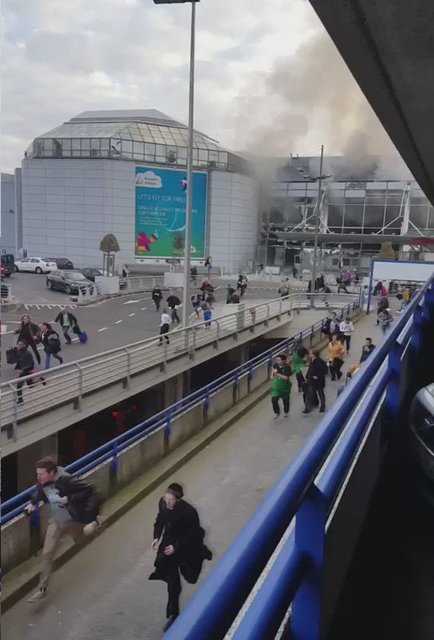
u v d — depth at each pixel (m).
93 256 60.12
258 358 17.11
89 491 6.74
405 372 4.03
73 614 6.57
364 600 2.22
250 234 66.75
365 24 3.12
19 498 7.48
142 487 9.61
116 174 58.88
